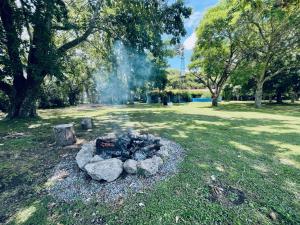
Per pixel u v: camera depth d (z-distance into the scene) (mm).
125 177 3410
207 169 3734
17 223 2477
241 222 2365
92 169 3389
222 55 19219
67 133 5590
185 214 2510
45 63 9281
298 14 14359
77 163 3863
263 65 17969
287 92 25344
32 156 4742
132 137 4738
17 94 11281
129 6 9703
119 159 3809
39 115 13281
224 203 2717
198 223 2365
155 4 9680
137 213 2564
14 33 8781
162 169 3684
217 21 16172
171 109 17203
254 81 23469
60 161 4355
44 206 2787
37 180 3525
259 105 18922
